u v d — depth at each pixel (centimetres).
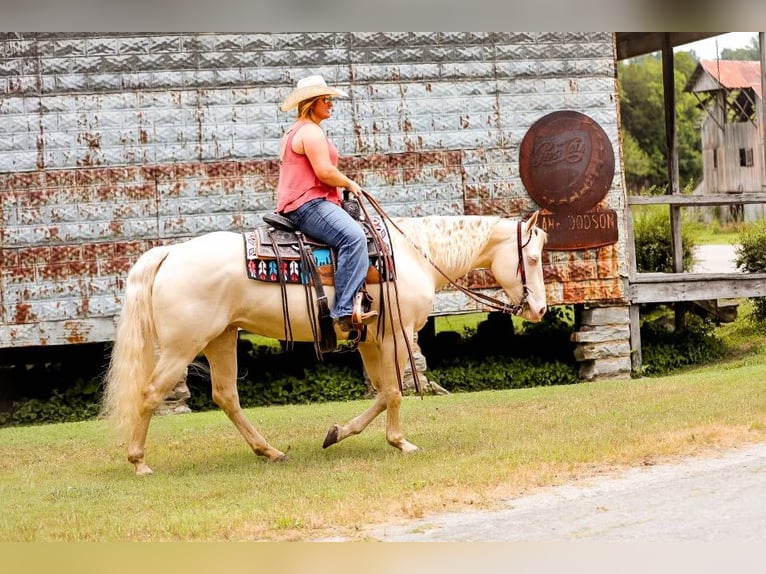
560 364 1530
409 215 1408
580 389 1291
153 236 1349
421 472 842
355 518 720
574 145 1441
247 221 1368
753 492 729
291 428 1118
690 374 1401
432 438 1004
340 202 909
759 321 1828
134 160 1345
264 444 946
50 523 741
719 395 1130
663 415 1034
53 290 1329
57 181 1329
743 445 876
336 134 1390
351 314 873
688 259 1994
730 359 1596
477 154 1423
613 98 1453
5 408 1402
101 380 1451
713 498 720
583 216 1448
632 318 1498
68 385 1454
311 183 885
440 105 1413
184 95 1353
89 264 1336
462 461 871
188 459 976
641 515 692
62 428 1205
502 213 1430
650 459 845
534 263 960
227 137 1362
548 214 1440
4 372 1484
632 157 4900
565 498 745
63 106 1330
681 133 5150
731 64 3519
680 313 1716
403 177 1405
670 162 1712
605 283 1463
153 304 883
